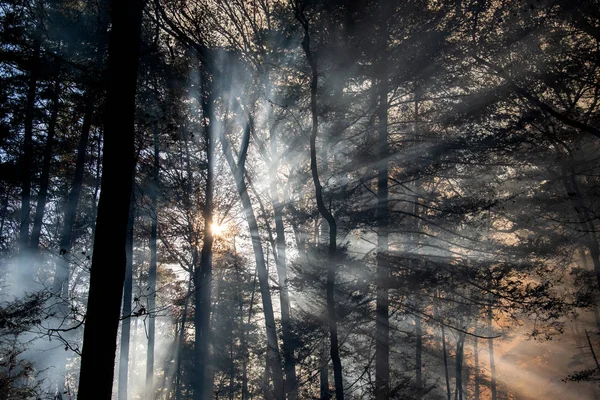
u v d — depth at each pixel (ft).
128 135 23.97
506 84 52.95
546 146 58.75
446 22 51.29
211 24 65.62
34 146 65.46
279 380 58.80
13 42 42.50
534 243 56.18
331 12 48.29
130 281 72.95
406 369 65.92
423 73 53.01
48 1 41.73
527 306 54.44
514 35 49.06
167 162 70.54
